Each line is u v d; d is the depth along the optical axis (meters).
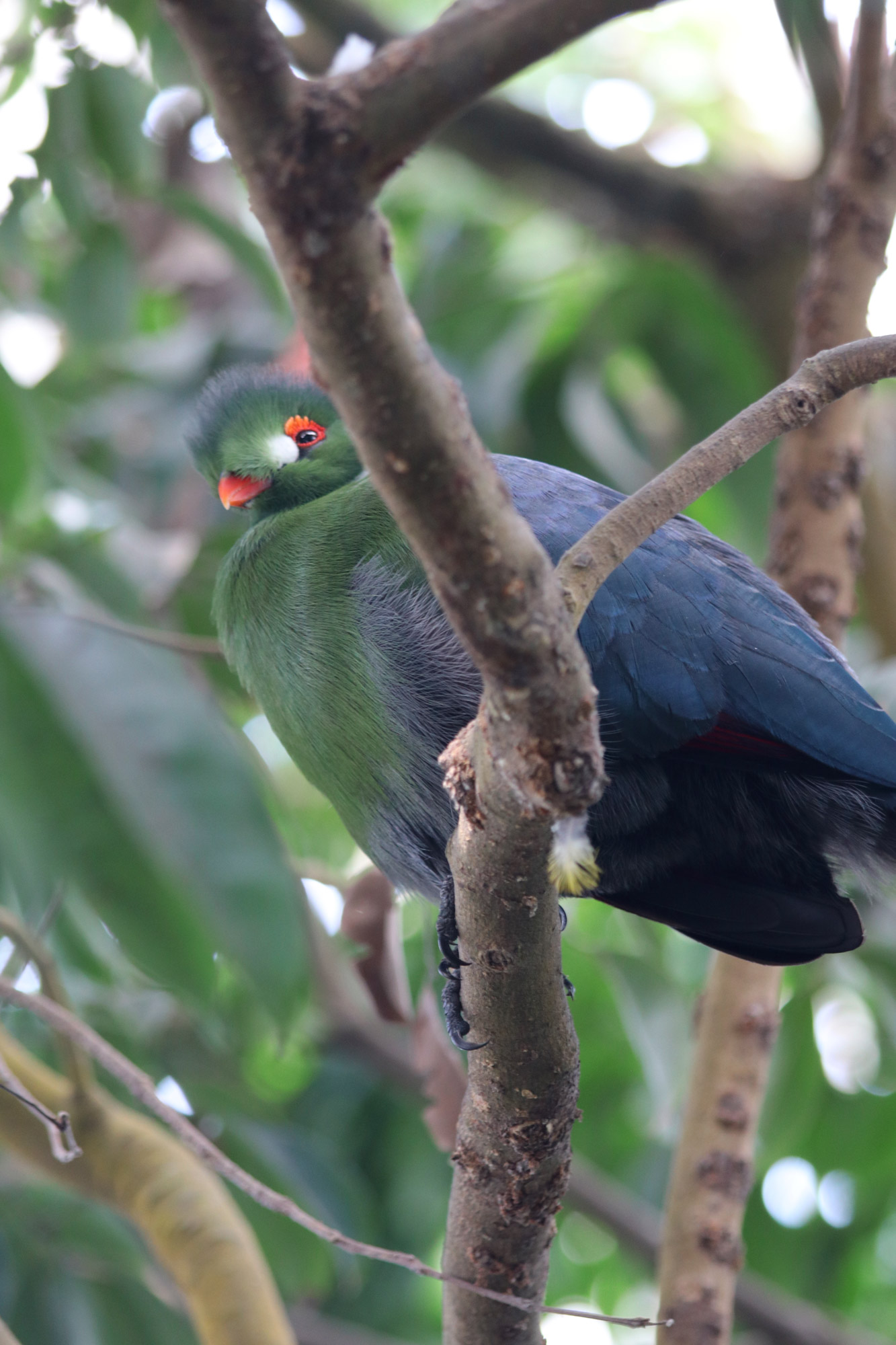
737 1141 5.67
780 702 5.11
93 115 7.12
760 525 8.94
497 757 3.04
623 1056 8.63
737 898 5.40
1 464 6.71
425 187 10.60
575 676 2.84
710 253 10.12
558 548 5.25
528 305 9.47
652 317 9.55
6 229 7.09
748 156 11.44
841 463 6.12
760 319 10.16
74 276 7.85
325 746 5.32
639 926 8.36
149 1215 5.13
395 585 5.12
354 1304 8.93
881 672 7.04
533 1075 3.82
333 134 2.15
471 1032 3.85
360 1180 8.85
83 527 7.25
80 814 5.32
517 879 3.37
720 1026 5.83
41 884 5.72
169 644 5.71
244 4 2.07
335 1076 9.02
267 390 6.33
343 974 8.63
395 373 2.40
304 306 2.34
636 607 5.18
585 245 10.23
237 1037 7.89
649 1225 8.42
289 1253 7.45
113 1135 5.33
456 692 5.04
